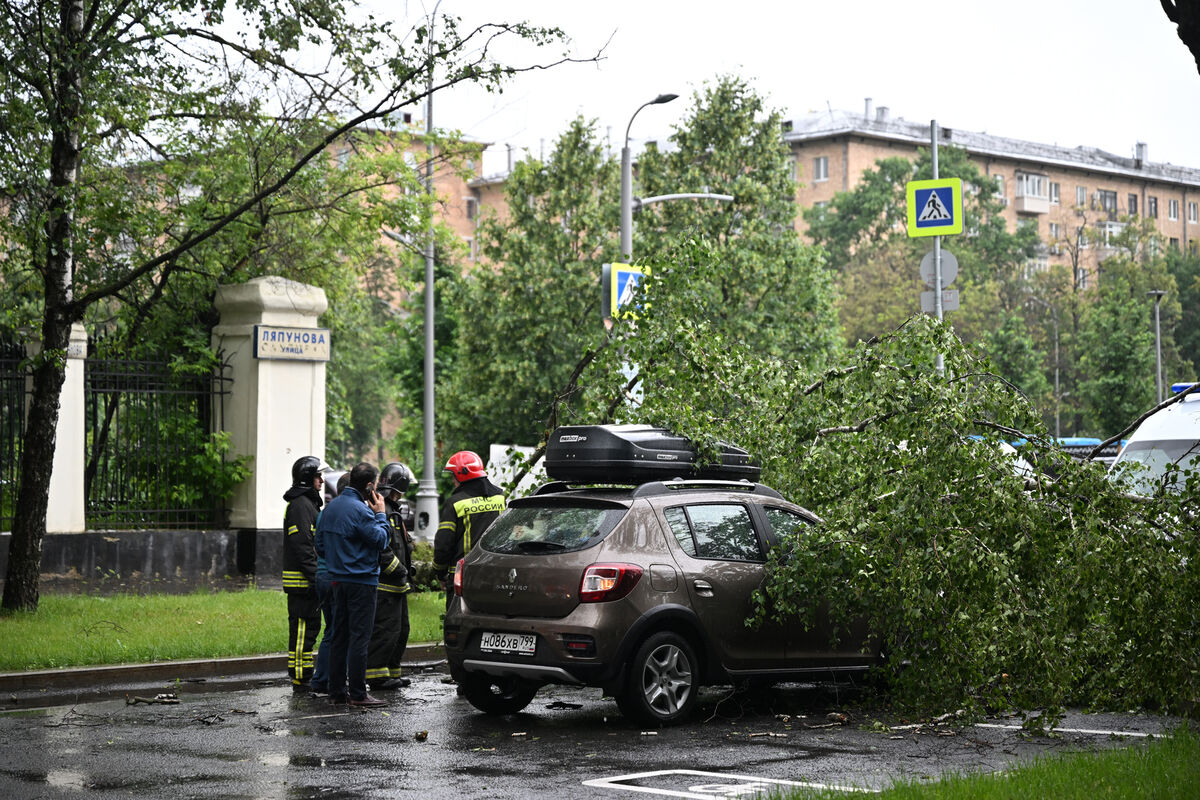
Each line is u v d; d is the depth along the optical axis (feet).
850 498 43.39
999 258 328.70
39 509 63.67
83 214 65.51
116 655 52.54
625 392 54.03
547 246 156.25
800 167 364.58
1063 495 40.81
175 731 39.27
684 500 41.83
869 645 43.68
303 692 48.32
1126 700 38.68
